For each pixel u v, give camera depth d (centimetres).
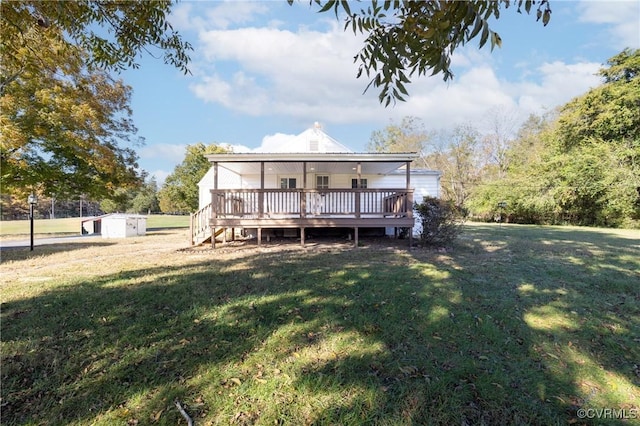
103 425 183
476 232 1335
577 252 762
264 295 402
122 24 304
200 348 269
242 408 198
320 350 267
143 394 210
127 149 1438
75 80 1054
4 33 306
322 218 894
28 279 488
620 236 1168
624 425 191
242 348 270
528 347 280
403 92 165
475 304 376
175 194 2422
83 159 1233
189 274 517
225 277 495
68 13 279
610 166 1712
